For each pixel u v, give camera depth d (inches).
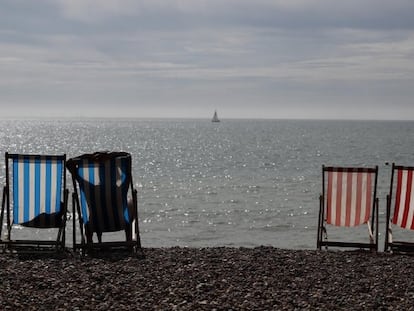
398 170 366.0
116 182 346.3
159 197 1042.7
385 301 246.2
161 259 320.8
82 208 346.3
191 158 2122.3
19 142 3646.7
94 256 333.4
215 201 989.2
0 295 245.1
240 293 253.6
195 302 240.4
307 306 236.5
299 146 3011.8
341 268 306.0
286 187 1203.9
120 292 253.4
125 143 3506.4
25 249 351.3
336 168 374.6
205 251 349.7
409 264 318.7
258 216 827.4
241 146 3053.6
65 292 252.1
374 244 362.9
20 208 350.6
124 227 347.9
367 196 373.1
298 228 732.0
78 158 342.3
